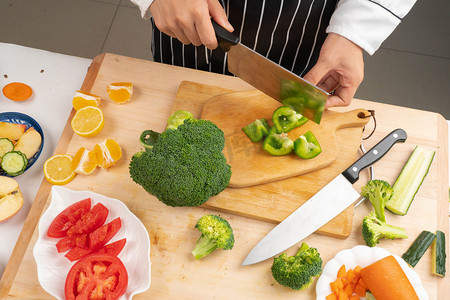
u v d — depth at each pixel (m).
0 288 0.76
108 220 0.78
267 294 0.76
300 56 0.96
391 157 0.85
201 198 0.75
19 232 0.81
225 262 0.77
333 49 0.80
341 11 0.80
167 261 0.77
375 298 0.73
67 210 0.77
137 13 1.58
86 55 1.52
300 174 0.82
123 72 0.92
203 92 0.89
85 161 0.82
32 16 1.56
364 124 0.86
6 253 0.80
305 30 0.90
